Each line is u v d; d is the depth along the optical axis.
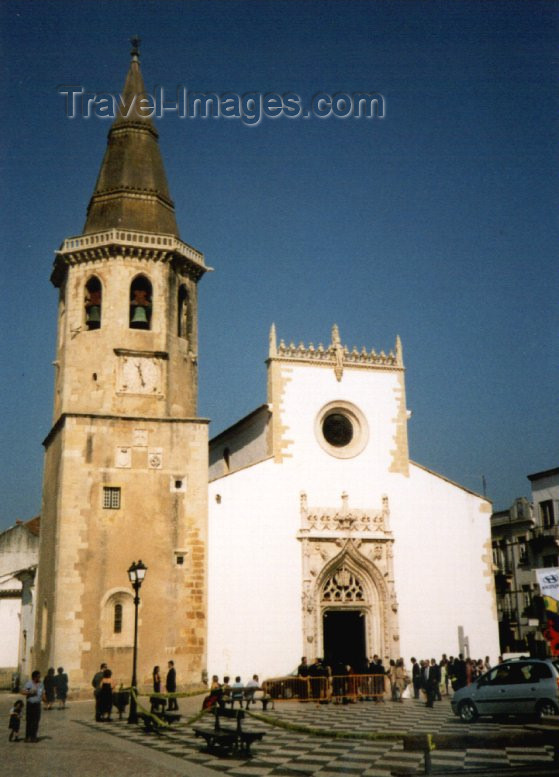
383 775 17.17
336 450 44.91
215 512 41.41
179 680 37.81
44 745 22.03
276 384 44.81
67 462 39.03
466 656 43.88
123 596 38.09
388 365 47.25
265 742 22.89
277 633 40.88
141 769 17.88
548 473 60.28
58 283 46.16
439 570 44.88
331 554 42.94
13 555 63.41
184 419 41.28
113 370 41.25
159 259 43.22
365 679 37.81
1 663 56.09
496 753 20.20
